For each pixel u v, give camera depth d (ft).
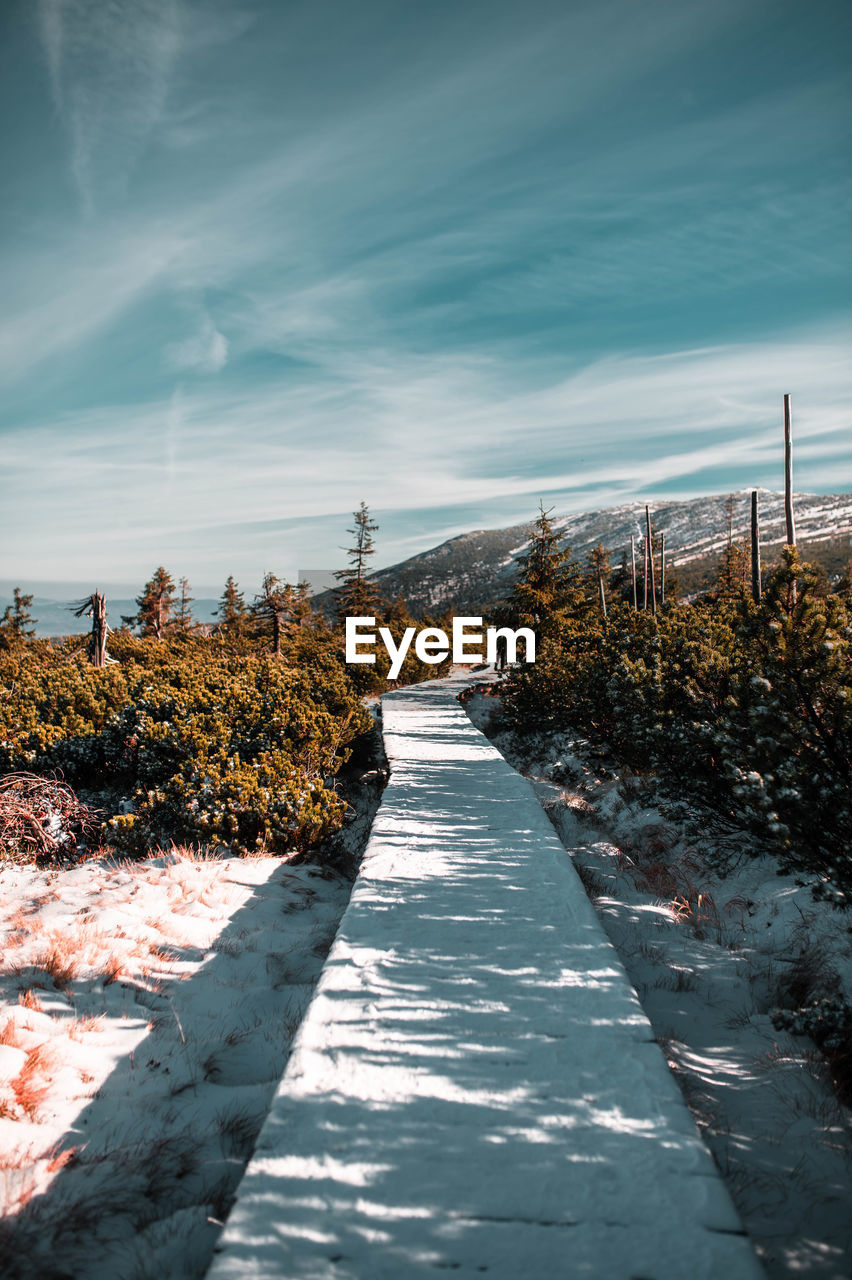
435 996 12.51
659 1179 8.14
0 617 151.84
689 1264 7.02
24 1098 10.57
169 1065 12.25
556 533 89.10
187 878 22.08
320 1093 9.70
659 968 15.66
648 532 83.10
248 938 18.21
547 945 14.69
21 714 40.40
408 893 17.79
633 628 34.78
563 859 20.40
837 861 13.73
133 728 37.47
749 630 16.72
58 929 17.25
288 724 37.14
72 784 37.22
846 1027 11.53
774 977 14.83
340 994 12.59
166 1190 9.29
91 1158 9.70
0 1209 8.67
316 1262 6.97
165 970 15.87
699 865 21.68
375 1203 7.75
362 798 37.81
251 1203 7.72
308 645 107.96
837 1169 9.41
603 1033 11.25
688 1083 11.36
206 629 153.89
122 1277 7.78
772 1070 11.69
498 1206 7.73
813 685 14.44
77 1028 12.91
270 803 26.71
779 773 14.14
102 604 78.48
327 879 24.39
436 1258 7.06
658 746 22.11
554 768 40.34
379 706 67.82
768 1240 8.27
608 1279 6.84
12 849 26.68
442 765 36.04
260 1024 14.07
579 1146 8.68
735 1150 9.86
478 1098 9.62
